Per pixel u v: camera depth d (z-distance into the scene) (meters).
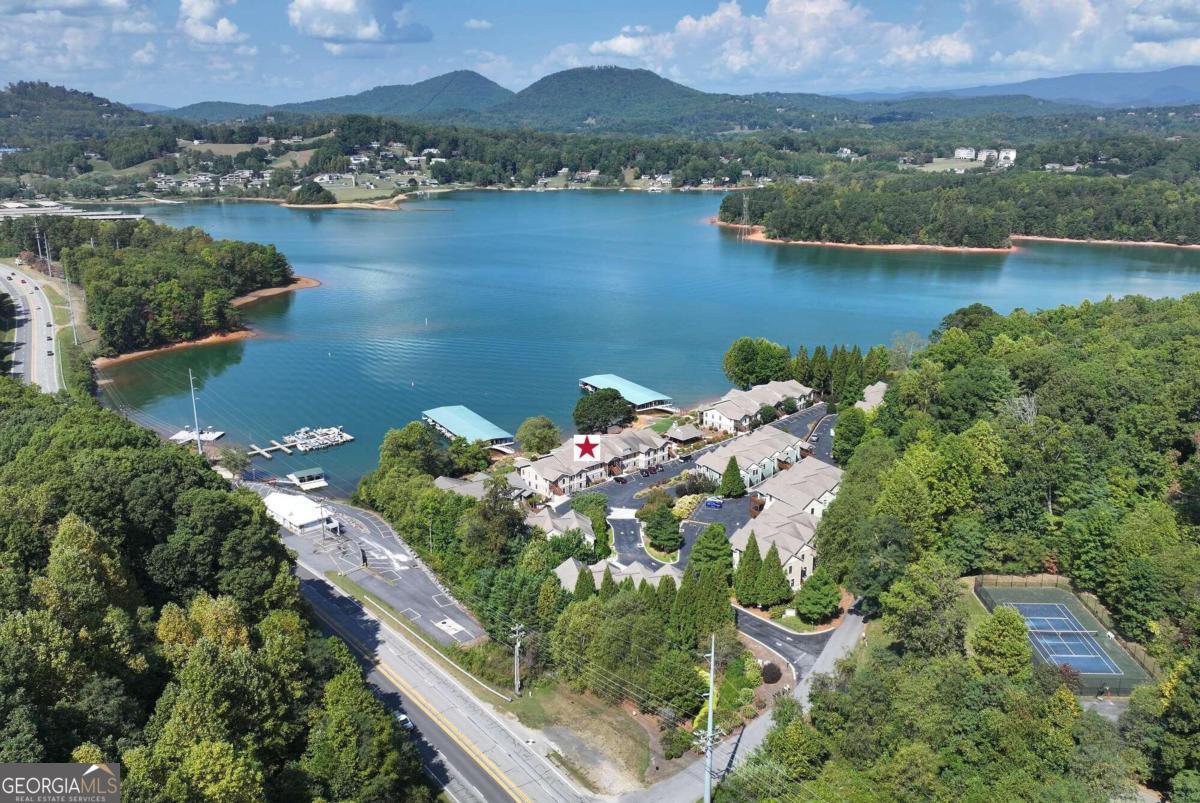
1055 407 129.12
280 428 191.62
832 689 79.88
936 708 71.94
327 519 135.50
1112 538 96.25
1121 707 79.75
